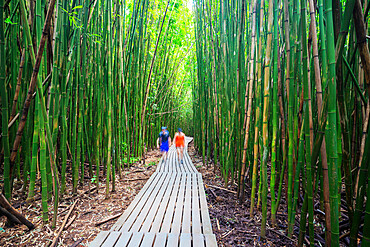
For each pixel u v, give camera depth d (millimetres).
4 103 1427
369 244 792
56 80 1621
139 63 3936
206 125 4289
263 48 1821
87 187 2400
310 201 1132
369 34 1306
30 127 1832
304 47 1112
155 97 4805
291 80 1342
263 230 1498
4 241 1340
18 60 1953
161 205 1917
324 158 1019
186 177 2961
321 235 1495
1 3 1347
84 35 2082
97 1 2348
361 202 890
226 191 2471
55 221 1514
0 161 1938
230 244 1432
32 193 1580
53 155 1474
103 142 2766
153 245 1278
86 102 2398
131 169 3459
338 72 1043
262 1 1522
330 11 825
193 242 1315
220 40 2951
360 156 1464
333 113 854
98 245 1258
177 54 6250
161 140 4164
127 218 1643
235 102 2402
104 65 2332
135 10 3123
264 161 1476
